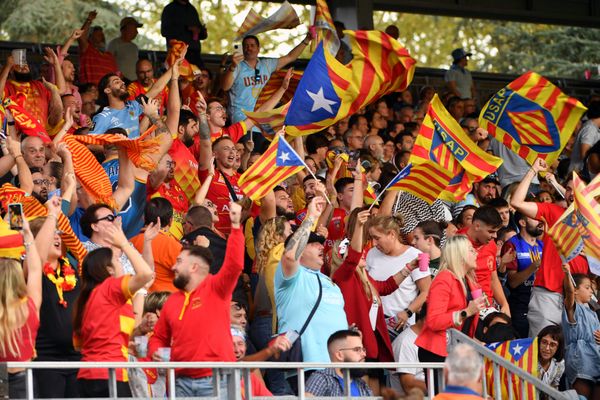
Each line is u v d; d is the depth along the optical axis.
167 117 29.62
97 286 19.52
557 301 29.17
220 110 32.25
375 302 24.45
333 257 24.98
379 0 55.16
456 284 23.23
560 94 28.31
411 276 25.70
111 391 17.64
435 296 23.02
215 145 29.75
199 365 17.97
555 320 29.19
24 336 18.39
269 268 23.83
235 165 29.88
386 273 25.70
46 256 20.05
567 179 38.47
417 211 29.97
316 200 22.39
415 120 47.38
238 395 18.28
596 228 25.89
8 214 19.58
